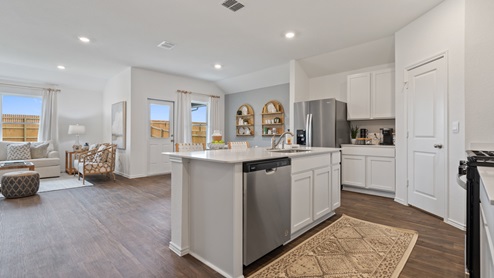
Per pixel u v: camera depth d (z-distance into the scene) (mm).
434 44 2830
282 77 5656
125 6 2795
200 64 5109
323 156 2754
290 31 3486
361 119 4305
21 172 3914
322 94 5121
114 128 5902
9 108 5543
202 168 1953
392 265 1838
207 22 3207
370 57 4258
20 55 4484
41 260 1904
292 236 2301
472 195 1392
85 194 3957
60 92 6105
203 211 1940
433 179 2885
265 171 1921
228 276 1713
